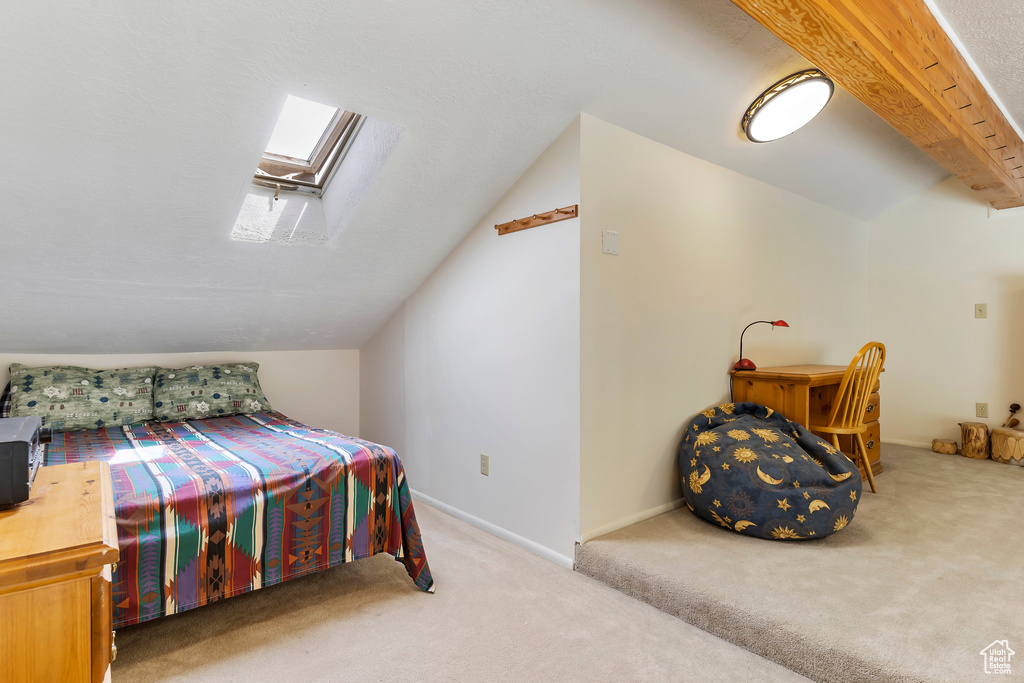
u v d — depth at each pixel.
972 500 2.88
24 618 0.76
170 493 1.72
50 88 1.54
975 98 2.62
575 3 1.69
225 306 2.90
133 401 2.83
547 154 2.39
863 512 2.68
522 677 1.58
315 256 2.71
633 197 2.48
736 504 2.29
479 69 1.89
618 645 1.74
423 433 3.24
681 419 2.77
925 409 4.42
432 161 2.27
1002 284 4.02
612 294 2.38
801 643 1.59
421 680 1.56
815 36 1.62
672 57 2.03
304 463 2.03
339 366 3.89
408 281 3.17
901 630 1.59
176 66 1.59
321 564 1.99
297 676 1.58
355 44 1.67
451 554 2.46
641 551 2.18
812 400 3.36
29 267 2.21
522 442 2.53
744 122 2.51
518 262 2.54
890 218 4.54
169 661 1.65
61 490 1.04
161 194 2.04
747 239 3.21
